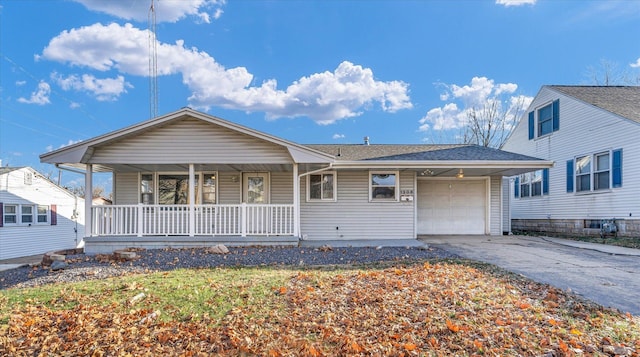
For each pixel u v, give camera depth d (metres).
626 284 5.86
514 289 5.49
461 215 13.71
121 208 10.43
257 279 6.04
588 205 13.55
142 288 5.52
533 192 16.91
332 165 11.36
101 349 3.67
